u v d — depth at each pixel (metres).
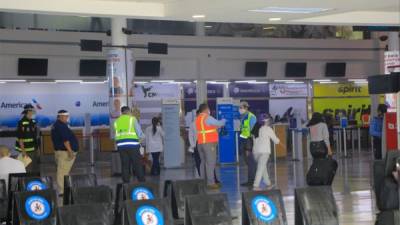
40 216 7.96
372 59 32.84
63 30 27.14
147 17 14.35
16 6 12.88
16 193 7.95
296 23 16.06
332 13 14.55
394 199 7.73
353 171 19.75
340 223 11.07
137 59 28.25
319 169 12.21
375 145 19.69
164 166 22.69
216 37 29.88
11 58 26.12
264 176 15.89
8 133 26.14
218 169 21.59
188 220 7.18
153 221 7.07
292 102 31.69
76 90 27.89
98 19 27.89
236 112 23.70
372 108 30.55
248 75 30.69
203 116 15.75
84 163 26.38
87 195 8.60
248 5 13.04
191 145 17.81
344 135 25.47
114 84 20.41
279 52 31.17
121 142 15.27
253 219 7.33
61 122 15.24
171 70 29.19
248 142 16.44
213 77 29.95
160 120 23.47
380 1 13.02
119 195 9.02
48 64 26.73
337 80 32.41
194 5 13.09
